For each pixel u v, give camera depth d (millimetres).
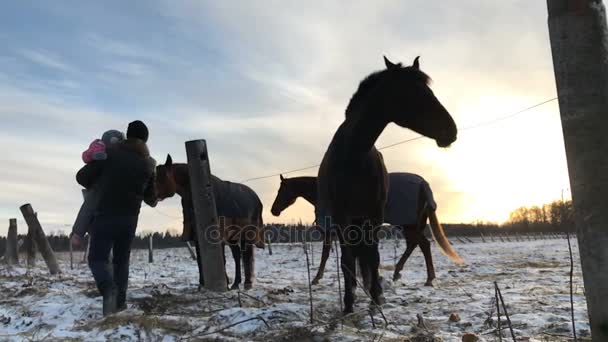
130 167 4926
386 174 5211
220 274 6586
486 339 3709
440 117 4516
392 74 4633
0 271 10188
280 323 4137
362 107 4727
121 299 5031
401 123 4691
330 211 4934
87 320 4742
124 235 4945
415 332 3934
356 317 4375
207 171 6641
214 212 6637
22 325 4699
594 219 1899
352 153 4730
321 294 6516
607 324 1883
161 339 3848
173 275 10344
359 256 4992
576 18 1950
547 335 3893
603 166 1897
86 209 4836
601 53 1941
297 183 9297
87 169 4816
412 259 14766
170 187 7090
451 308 5160
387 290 6867
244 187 7691
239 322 4031
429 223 8180
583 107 1926
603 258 1886
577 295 5902
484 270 10297
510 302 5453
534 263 11836
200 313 5004
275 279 9453
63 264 13672
